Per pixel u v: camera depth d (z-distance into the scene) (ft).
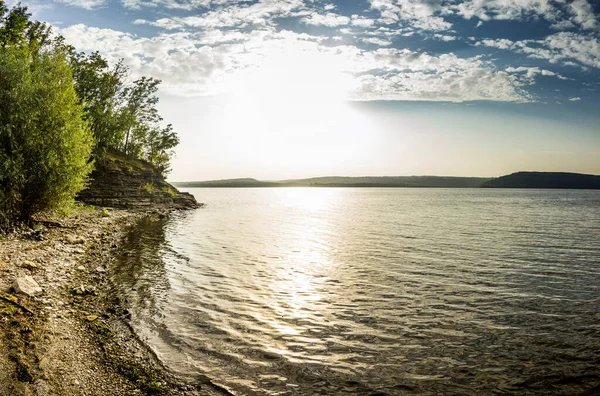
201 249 105.81
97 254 83.87
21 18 198.49
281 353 39.88
